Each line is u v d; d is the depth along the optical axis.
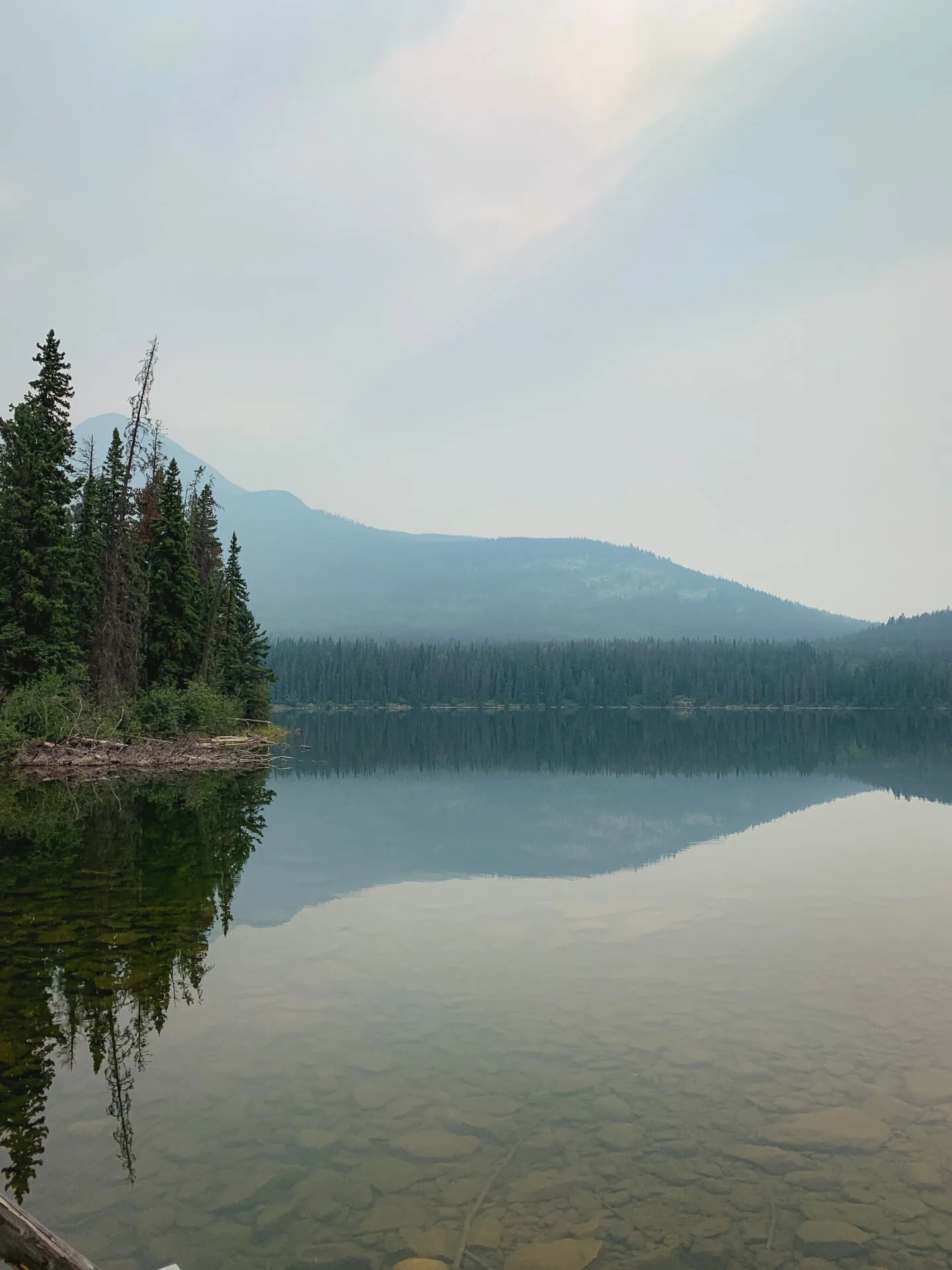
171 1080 7.60
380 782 35.84
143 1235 5.41
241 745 50.75
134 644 45.59
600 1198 5.85
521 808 27.30
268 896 14.68
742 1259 5.22
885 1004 9.59
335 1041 8.48
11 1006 9.37
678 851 19.62
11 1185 5.96
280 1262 5.16
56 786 30.58
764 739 75.44
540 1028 8.85
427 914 13.68
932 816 25.47
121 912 13.34
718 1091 7.46
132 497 48.41
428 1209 5.71
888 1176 6.14
